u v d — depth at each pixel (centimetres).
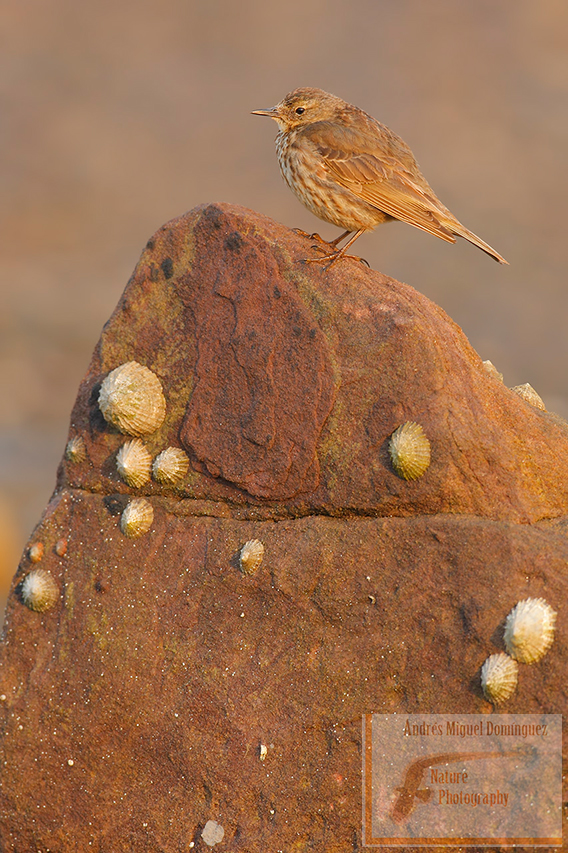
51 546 1015
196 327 1012
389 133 1274
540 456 968
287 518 967
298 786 902
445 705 871
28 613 998
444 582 893
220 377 992
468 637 872
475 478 923
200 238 1021
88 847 949
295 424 959
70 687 970
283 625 938
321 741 905
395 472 922
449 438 913
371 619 909
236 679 938
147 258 1037
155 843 931
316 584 930
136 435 1014
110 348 1043
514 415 982
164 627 966
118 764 952
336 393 947
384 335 940
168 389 1013
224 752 925
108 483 1023
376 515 935
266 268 995
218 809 921
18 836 962
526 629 845
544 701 846
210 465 988
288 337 972
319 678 913
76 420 1044
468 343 1023
